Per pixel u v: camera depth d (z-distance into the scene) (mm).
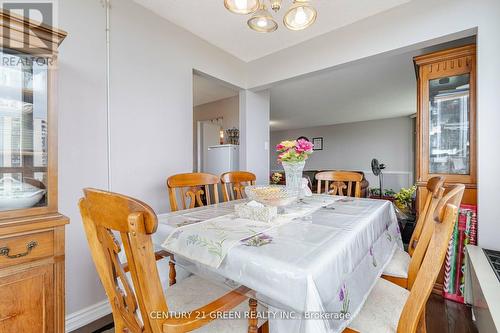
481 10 1706
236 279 807
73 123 1587
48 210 1215
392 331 821
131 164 1919
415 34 1981
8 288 1035
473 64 1884
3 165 1194
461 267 1819
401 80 3791
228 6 1339
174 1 1970
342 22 2309
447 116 2064
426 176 2133
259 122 3488
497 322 940
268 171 3688
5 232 1016
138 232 562
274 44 2729
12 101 1219
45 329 1135
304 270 666
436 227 703
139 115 1975
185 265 1104
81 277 1631
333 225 1092
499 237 1648
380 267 1211
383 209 1514
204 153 4945
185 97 2375
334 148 8500
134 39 1942
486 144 1686
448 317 1643
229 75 2934
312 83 3918
